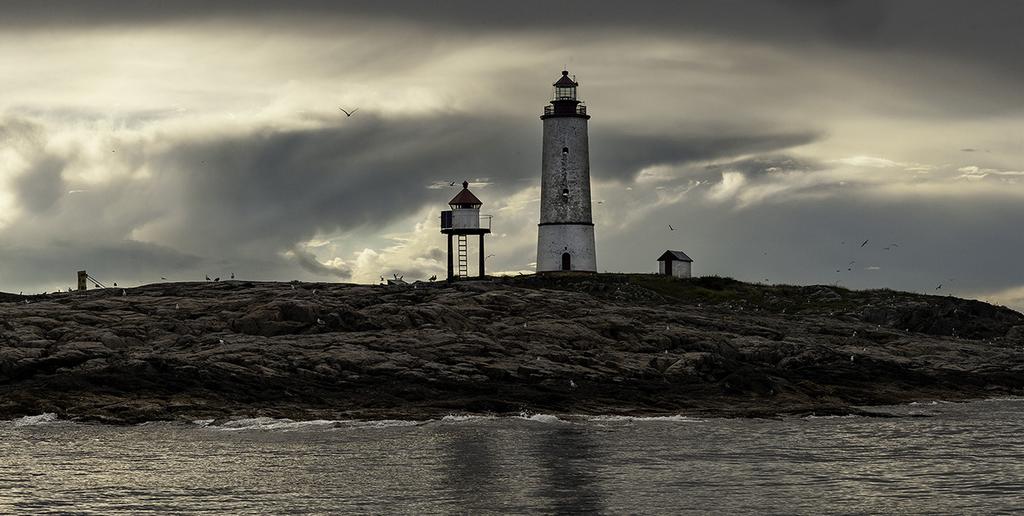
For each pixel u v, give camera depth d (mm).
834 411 65250
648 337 78562
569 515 38094
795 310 105688
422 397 62594
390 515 38000
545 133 113625
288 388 62219
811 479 44406
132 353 66688
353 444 51344
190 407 58688
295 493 41094
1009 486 43469
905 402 73250
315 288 88188
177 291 86062
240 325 72812
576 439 53750
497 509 38812
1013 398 77625
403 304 79938
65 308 76562
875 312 104625
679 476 44719
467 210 106938
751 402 68250
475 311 80562
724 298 108312
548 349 72562
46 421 56562
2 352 64312
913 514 38906
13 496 40281
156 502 39625
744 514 38531
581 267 112500
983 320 108375
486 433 54938
